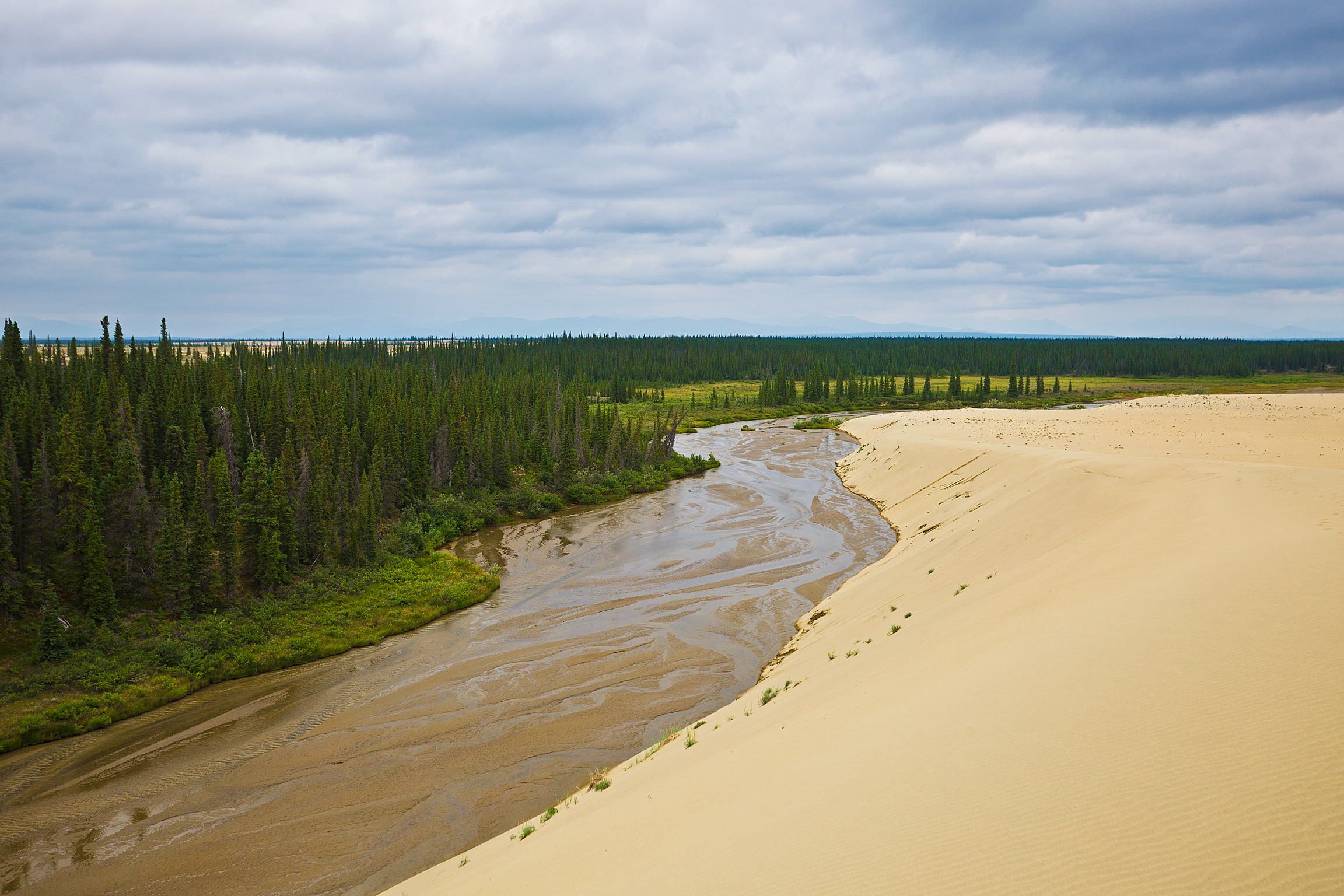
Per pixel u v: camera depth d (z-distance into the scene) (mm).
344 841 21844
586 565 52000
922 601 31328
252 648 36188
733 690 30594
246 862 21078
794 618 39375
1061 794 10492
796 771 14703
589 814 17578
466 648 36875
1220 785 9656
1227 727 11062
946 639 22922
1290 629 13953
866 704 18484
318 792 24516
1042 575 26797
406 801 23750
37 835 22641
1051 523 35750
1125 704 12797
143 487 42250
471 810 23062
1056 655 16141
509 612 42312
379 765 26016
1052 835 9602
